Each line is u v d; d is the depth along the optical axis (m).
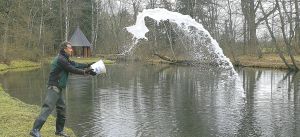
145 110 14.76
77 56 64.06
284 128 11.72
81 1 71.19
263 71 34.38
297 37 45.94
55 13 68.38
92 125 12.14
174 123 12.45
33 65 45.69
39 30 56.94
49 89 8.70
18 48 48.69
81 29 73.12
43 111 8.64
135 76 30.19
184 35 49.03
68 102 16.73
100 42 72.56
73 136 10.34
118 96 18.59
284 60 35.97
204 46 43.06
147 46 56.44
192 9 52.06
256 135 10.95
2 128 9.98
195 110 14.75
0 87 21.16
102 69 8.91
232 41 48.91
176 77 29.20
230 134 11.07
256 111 14.48
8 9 49.75
